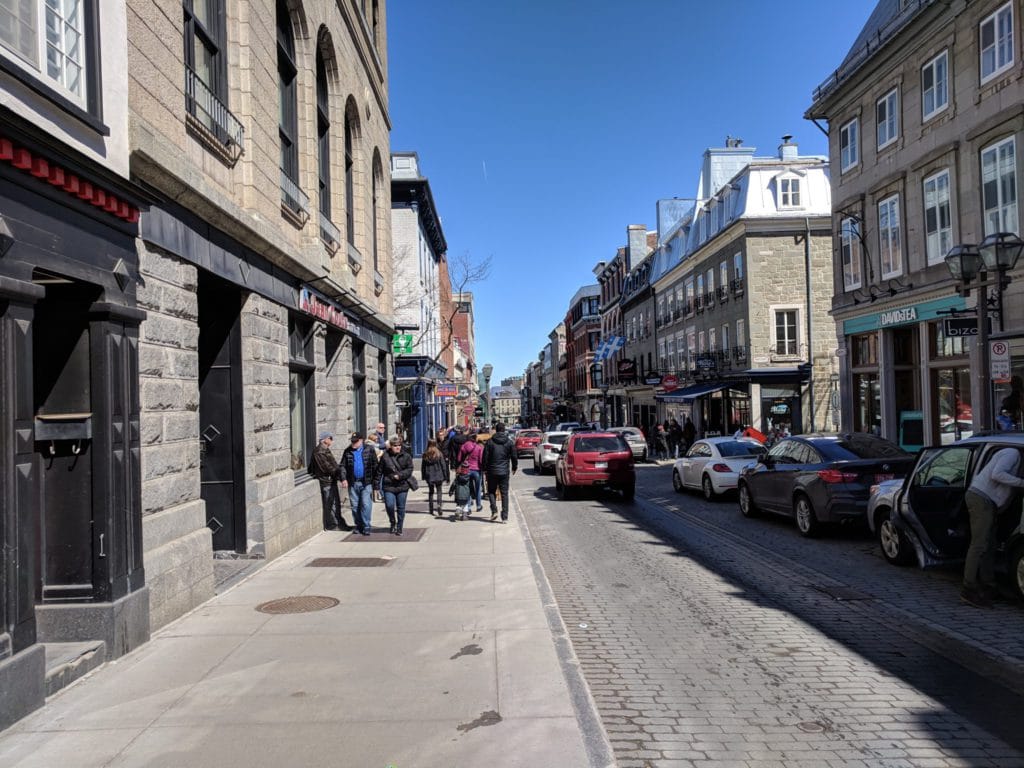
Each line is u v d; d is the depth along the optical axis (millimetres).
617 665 5617
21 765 3791
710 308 37031
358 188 16688
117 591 5492
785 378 31266
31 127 4387
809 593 7887
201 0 8562
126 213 5707
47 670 4746
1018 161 15609
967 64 17297
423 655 5508
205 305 9180
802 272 31609
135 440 5852
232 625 6352
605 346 53844
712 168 41375
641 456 31766
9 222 4434
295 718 4348
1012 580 7078
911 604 7324
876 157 21516
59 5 5117
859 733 4344
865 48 21516
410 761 3812
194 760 3828
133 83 6262
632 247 58688
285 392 10695
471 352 94125
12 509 4422
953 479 8008
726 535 11891
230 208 7879
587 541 11617
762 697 4934
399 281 34000
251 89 9266
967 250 10688
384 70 20344
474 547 10516
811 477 11258
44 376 5465
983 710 4676
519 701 4605
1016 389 15672
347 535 11789
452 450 18781
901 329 21562
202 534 7195
